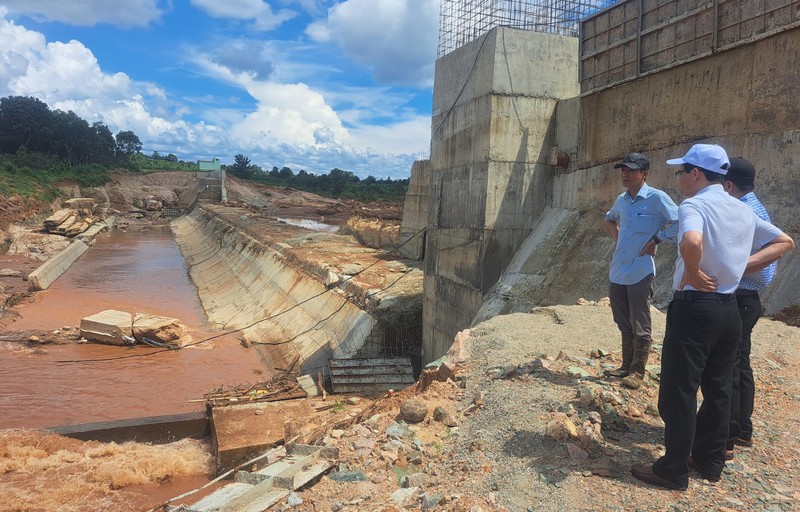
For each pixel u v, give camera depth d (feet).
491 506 13.46
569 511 12.88
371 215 173.68
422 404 19.13
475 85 50.75
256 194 329.31
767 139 30.55
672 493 13.25
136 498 37.32
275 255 114.52
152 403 59.11
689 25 35.63
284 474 16.02
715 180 13.05
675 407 13.06
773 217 29.86
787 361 21.26
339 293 77.00
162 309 105.60
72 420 54.08
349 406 49.44
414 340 64.39
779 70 29.81
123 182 307.78
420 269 86.07
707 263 12.42
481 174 49.34
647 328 18.90
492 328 26.84
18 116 293.23
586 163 45.52
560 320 28.02
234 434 43.60
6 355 74.02
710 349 12.89
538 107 48.98
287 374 64.95
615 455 15.20
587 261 42.04
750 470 14.16
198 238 201.98
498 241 49.11
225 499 15.38
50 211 207.00
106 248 183.21
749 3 31.37
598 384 19.11
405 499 14.35
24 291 110.01
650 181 38.78
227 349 80.18
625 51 41.34
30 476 39.19
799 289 27.09
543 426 16.87
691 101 35.70
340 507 14.26
